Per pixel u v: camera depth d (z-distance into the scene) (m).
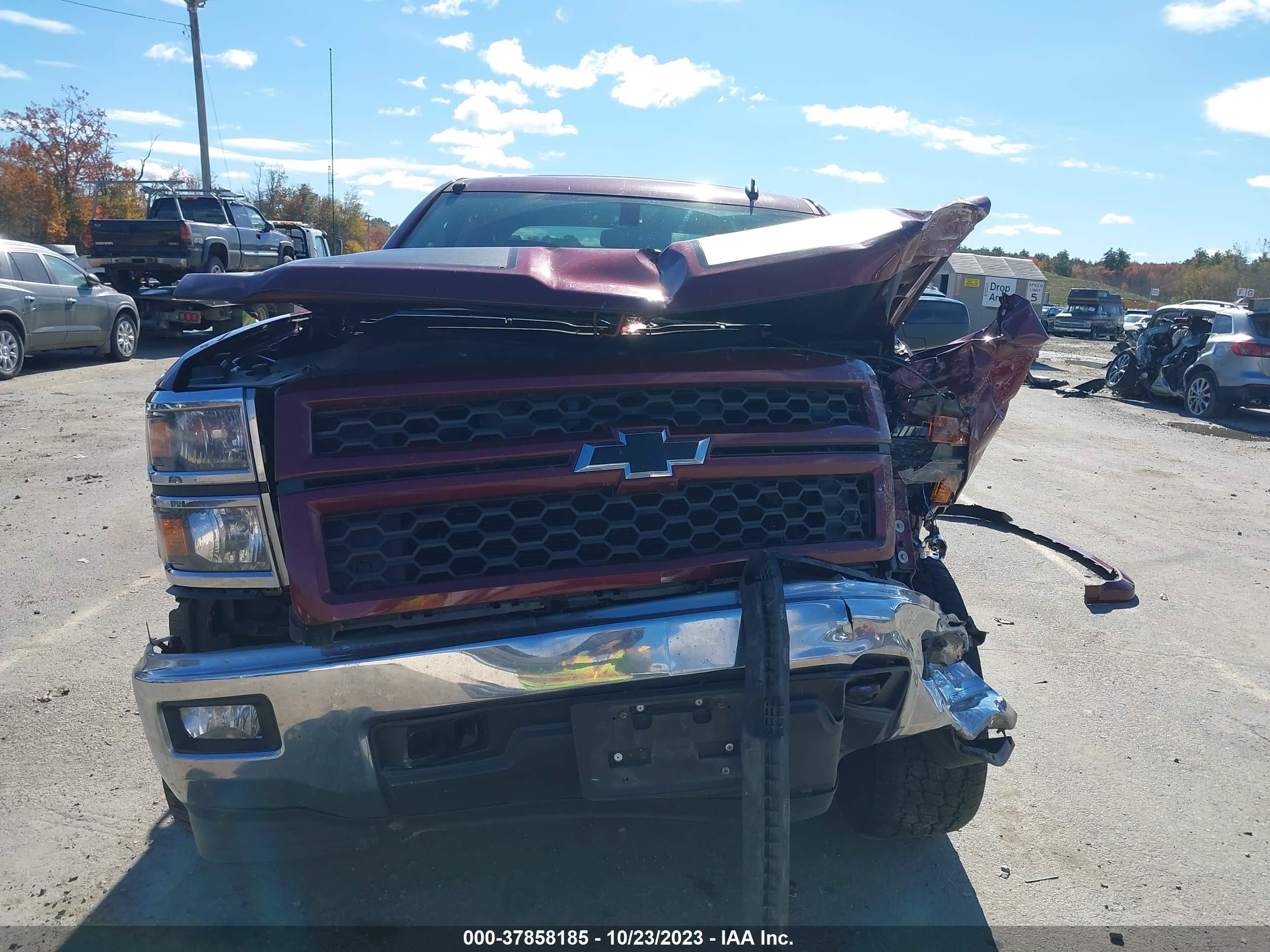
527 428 2.34
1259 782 3.64
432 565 2.23
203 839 2.23
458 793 2.21
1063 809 3.41
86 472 8.00
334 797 2.16
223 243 18.69
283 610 2.43
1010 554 6.68
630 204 4.10
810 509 2.48
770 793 2.01
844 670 2.27
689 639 2.15
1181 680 4.60
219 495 2.22
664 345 2.74
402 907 2.74
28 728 3.76
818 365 2.59
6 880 2.83
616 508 2.33
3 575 5.55
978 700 2.55
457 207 4.05
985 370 3.02
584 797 2.20
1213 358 14.40
